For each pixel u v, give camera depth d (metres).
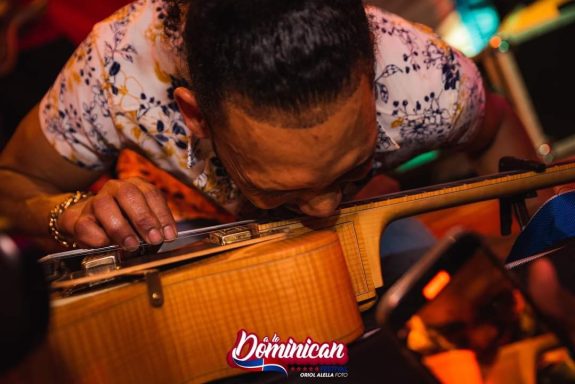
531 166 0.94
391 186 1.42
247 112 0.66
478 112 1.04
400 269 1.22
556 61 2.41
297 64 0.63
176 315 0.69
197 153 0.97
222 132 0.71
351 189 1.04
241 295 0.69
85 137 1.06
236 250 0.74
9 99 1.80
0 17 1.77
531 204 1.06
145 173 1.22
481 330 0.49
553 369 0.50
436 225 1.85
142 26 0.95
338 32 0.63
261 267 0.68
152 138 1.00
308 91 0.63
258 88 0.64
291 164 0.68
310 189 0.72
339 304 0.70
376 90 0.92
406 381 0.63
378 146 0.96
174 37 0.85
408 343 0.47
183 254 0.75
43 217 1.02
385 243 1.28
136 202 0.86
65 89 1.04
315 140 0.66
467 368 0.48
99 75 0.99
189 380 0.70
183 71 0.84
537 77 2.39
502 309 0.50
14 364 0.34
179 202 1.21
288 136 0.66
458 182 0.93
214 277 0.69
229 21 0.64
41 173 1.10
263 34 0.63
